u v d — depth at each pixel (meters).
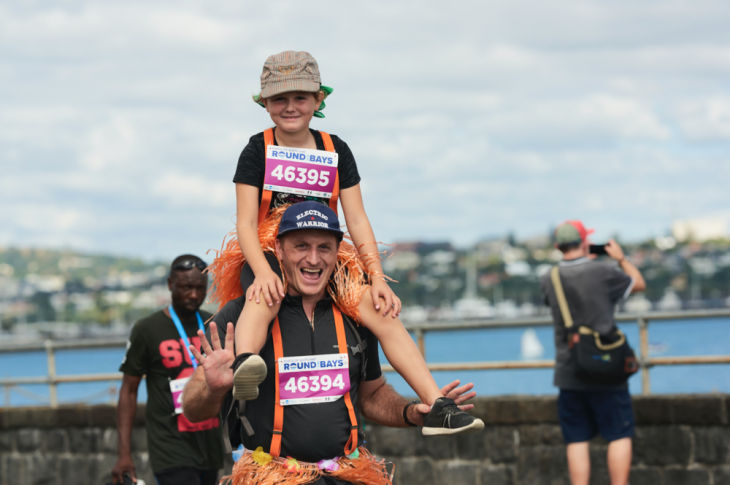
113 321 180.00
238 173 3.74
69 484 8.59
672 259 180.50
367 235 3.77
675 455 6.95
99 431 8.52
